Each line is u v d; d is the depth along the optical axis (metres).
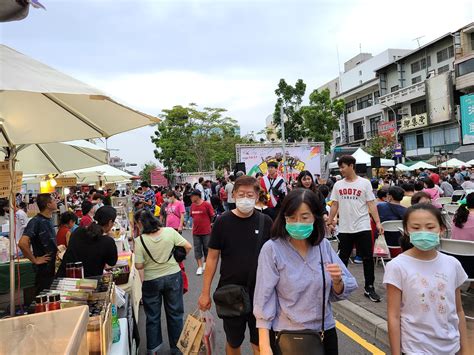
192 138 36.56
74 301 2.90
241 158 20.09
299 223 2.25
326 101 33.81
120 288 4.25
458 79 29.62
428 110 32.41
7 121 2.99
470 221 4.98
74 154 5.71
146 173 65.62
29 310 2.88
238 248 3.09
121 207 12.92
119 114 2.96
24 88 1.84
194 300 6.29
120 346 2.98
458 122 30.38
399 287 2.44
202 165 37.72
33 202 13.34
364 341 4.39
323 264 2.32
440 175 21.06
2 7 1.90
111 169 12.30
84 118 3.05
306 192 2.34
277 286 2.32
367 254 5.25
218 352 4.31
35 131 3.15
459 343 2.40
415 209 2.48
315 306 2.26
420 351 2.33
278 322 2.30
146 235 4.15
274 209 5.43
